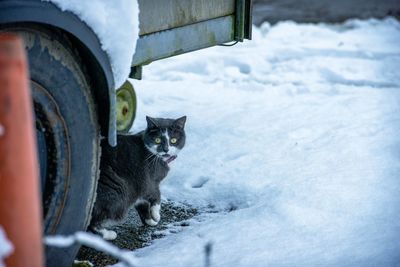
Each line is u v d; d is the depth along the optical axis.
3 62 2.85
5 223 2.92
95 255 5.66
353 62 11.98
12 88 2.87
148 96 9.91
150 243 5.97
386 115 9.04
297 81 10.92
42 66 4.28
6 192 2.90
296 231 5.74
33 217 2.98
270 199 6.48
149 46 5.64
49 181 4.55
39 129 4.46
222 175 7.23
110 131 4.93
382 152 7.58
